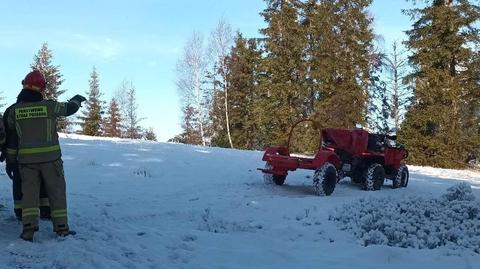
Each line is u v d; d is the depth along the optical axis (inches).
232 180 468.1
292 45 1541.6
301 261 232.4
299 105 1565.0
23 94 231.5
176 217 313.7
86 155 586.9
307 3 1584.6
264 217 323.3
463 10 1249.4
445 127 1270.9
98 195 362.0
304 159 419.8
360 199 355.6
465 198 337.4
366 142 467.8
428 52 1283.2
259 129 1747.0
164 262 219.3
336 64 1504.7
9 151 231.9
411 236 266.7
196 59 1971.0
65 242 225.3
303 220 313.4
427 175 665.6
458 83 1261.1
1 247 213.6
